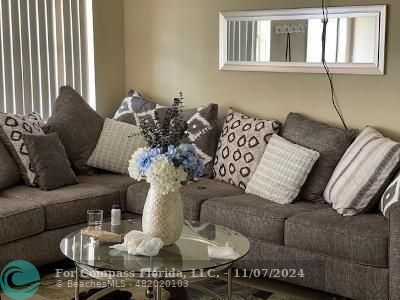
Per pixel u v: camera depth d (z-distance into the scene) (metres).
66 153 3.47
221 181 3.40
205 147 3.51
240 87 3.62
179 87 3.91
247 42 3.54
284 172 2.99
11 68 3.65
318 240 2.58
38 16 3.76
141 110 3.72
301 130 3.19
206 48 3.75
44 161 3.12
